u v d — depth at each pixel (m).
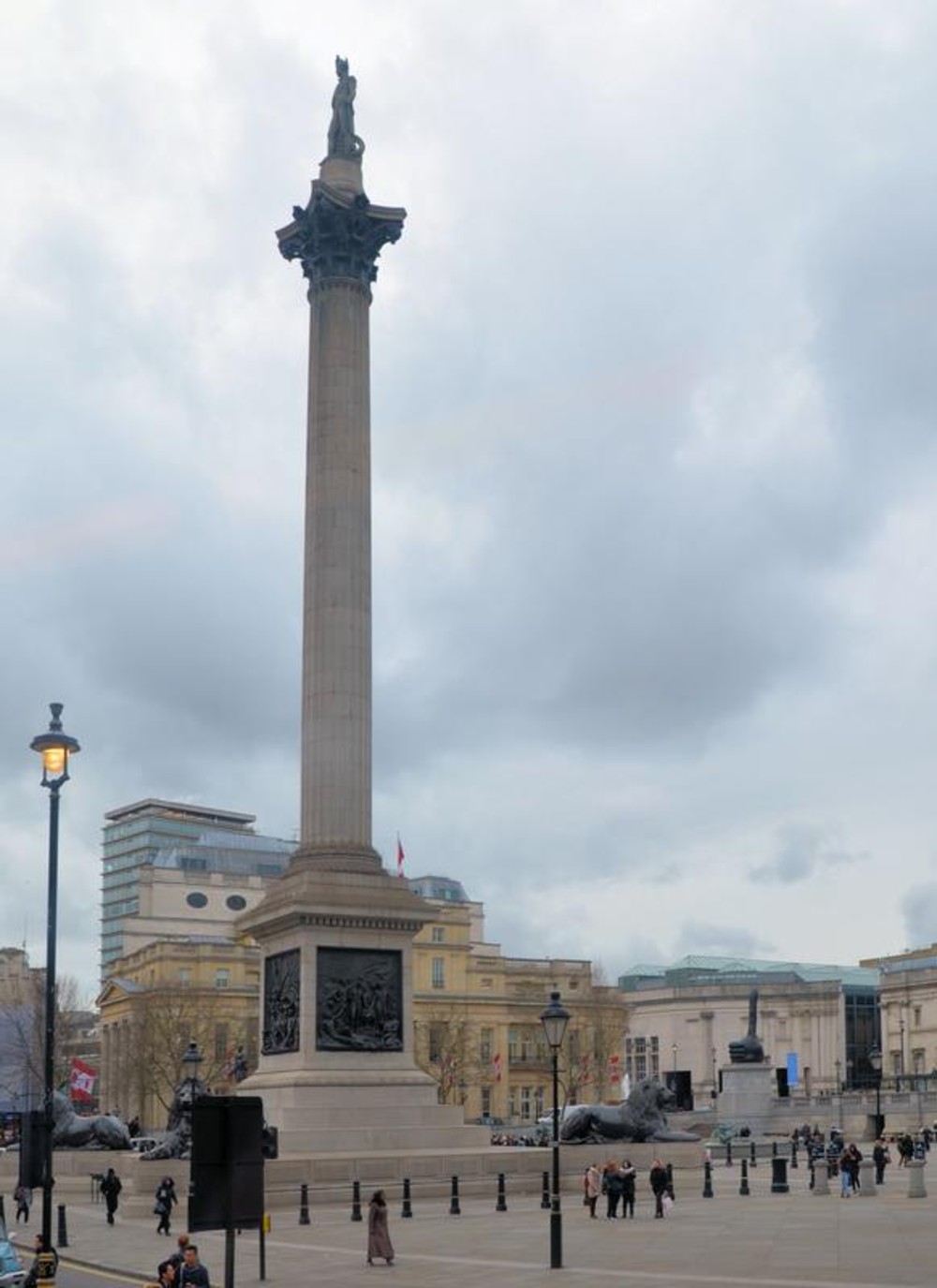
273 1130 43.50
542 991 184.75
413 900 74.38
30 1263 46.88
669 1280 36.00
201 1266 30.02
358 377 81.12
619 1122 74.56
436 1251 44.62
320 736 76.62
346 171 84.44
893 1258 39.12
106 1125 81.75
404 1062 73.00
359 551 78.94
